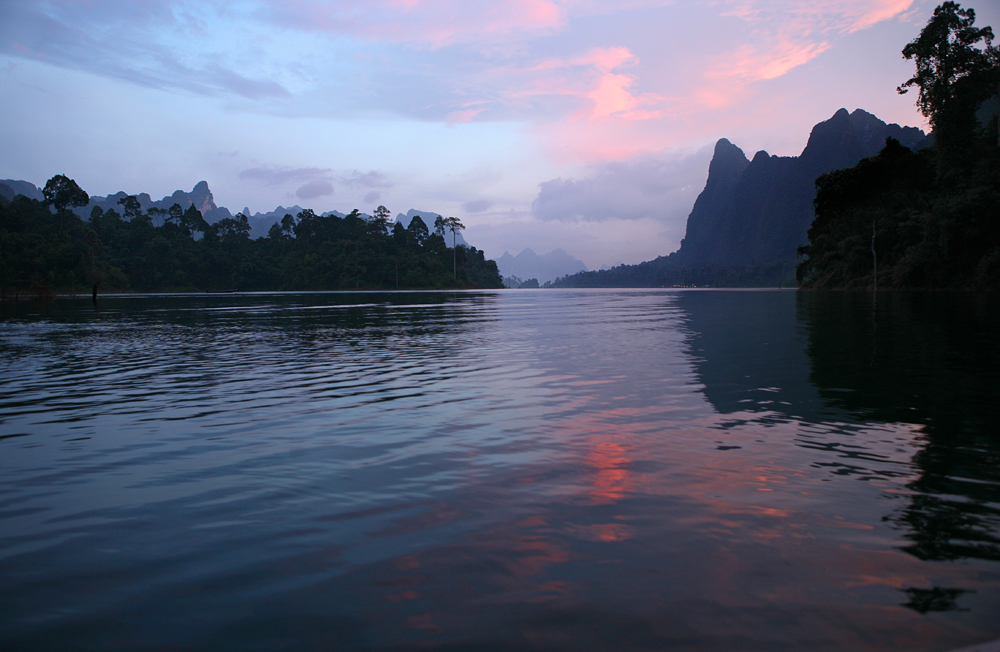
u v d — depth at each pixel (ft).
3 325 94.79
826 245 273.95
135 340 67.67
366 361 46.29
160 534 13.61
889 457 18.67
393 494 15.92
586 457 19.07
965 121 214.28
